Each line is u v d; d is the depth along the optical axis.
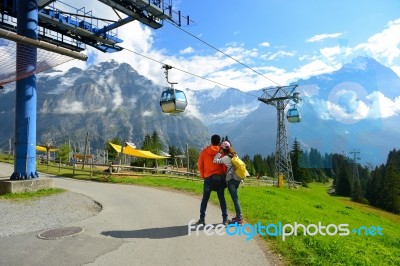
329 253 7.20
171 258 6.80
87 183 25.53
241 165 9.24
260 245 7.75
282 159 53.78
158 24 26.00
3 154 75.12
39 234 8.72
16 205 14.29
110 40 31.00
